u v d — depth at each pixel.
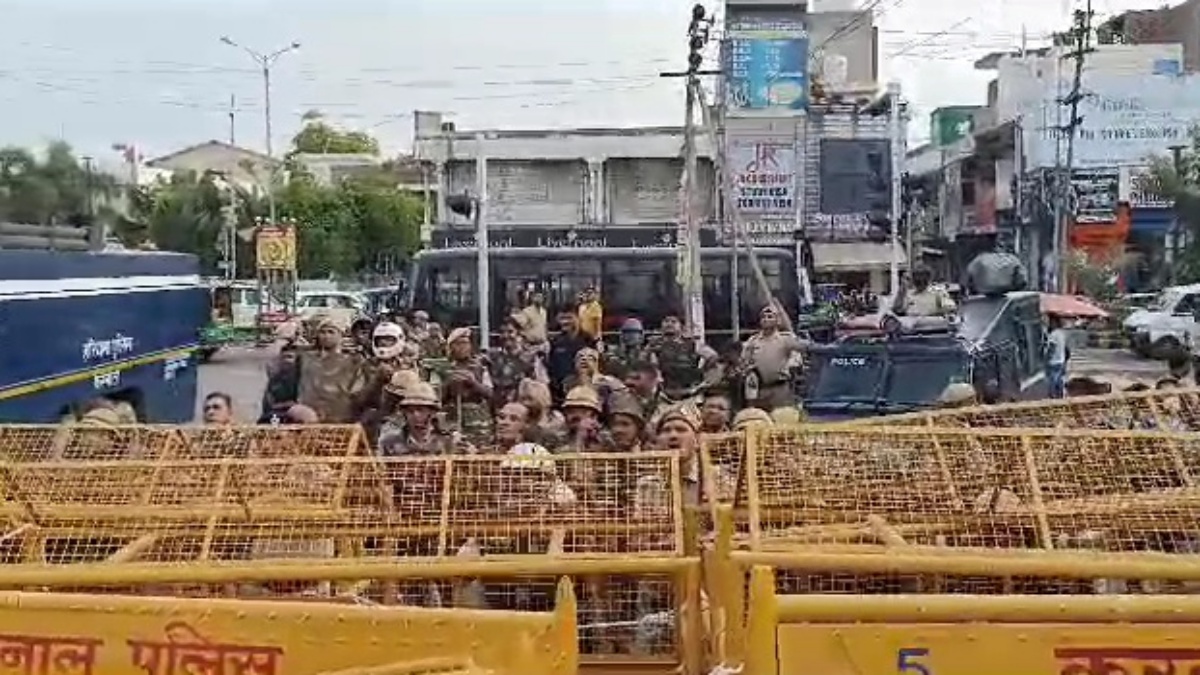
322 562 4.71
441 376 13.95
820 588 5.07
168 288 16.34
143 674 3.81
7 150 42.69
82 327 13.35
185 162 100.25
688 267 26.62
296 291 49.28
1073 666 3.46
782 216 50.75
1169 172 48.59
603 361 18.12
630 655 5.20
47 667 3.83
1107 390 11.95
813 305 38.34
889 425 6.10
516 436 9.16
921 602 3.45
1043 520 5.27
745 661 3.42
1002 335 18.25
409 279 31.78
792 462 5.46
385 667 3.62
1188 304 38.81
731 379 15.27
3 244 12.46
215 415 10.04
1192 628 3.46
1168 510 5.33
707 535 5.51
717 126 34.34
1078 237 49.16
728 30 50.12
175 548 5.55
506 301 30.83
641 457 5.48
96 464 5.73
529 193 54.38
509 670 3.60
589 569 4.72
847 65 58.56
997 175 55.97
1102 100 50.12
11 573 4.66
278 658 3.74
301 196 69.38
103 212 45.25
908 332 17.56
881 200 51.09
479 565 4.67
